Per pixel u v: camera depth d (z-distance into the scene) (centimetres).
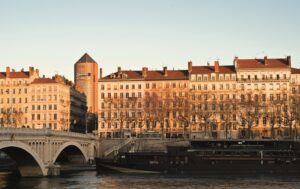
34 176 11281
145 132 18625
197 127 19025
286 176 11975
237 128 18750
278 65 19575
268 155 12825
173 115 19112
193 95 19675
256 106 17750
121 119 18012
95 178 11106
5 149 10169
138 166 12688
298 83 19412
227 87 19600
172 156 12731
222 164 12781
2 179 10744
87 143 14975
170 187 9612
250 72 19538
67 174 12100
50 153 11544
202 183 10306
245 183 10319
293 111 16950
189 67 19988
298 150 12838
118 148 15600
